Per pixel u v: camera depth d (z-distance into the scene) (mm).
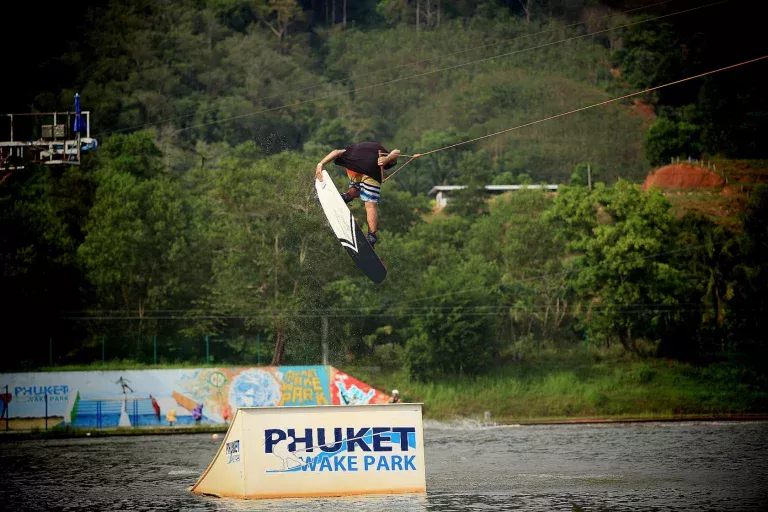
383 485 38062
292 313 117688
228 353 130875
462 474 51000
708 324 125250
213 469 42438
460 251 151625
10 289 123312
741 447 66500
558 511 37562
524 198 153750
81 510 39344
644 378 117875
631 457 60000
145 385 91938
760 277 126062
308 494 37562
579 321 131750
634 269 124812
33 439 83312
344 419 38250
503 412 108000
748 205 135000
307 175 120625
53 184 159750
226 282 122500
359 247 27547
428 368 116375
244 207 123375
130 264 131625
